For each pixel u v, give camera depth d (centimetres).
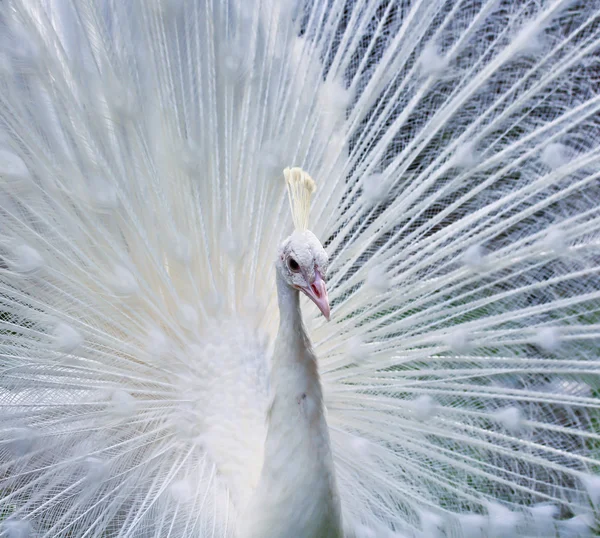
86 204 148
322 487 131
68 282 148
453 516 147
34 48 144
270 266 155
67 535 138
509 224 154
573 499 150
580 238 153
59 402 144
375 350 154
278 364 132
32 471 139
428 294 156
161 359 148
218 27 152
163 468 145
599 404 150
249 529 134
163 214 152
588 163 154
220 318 152
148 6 149
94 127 148
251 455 143
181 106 152
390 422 154
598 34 156
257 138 154
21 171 143
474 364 155
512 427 151
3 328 145
